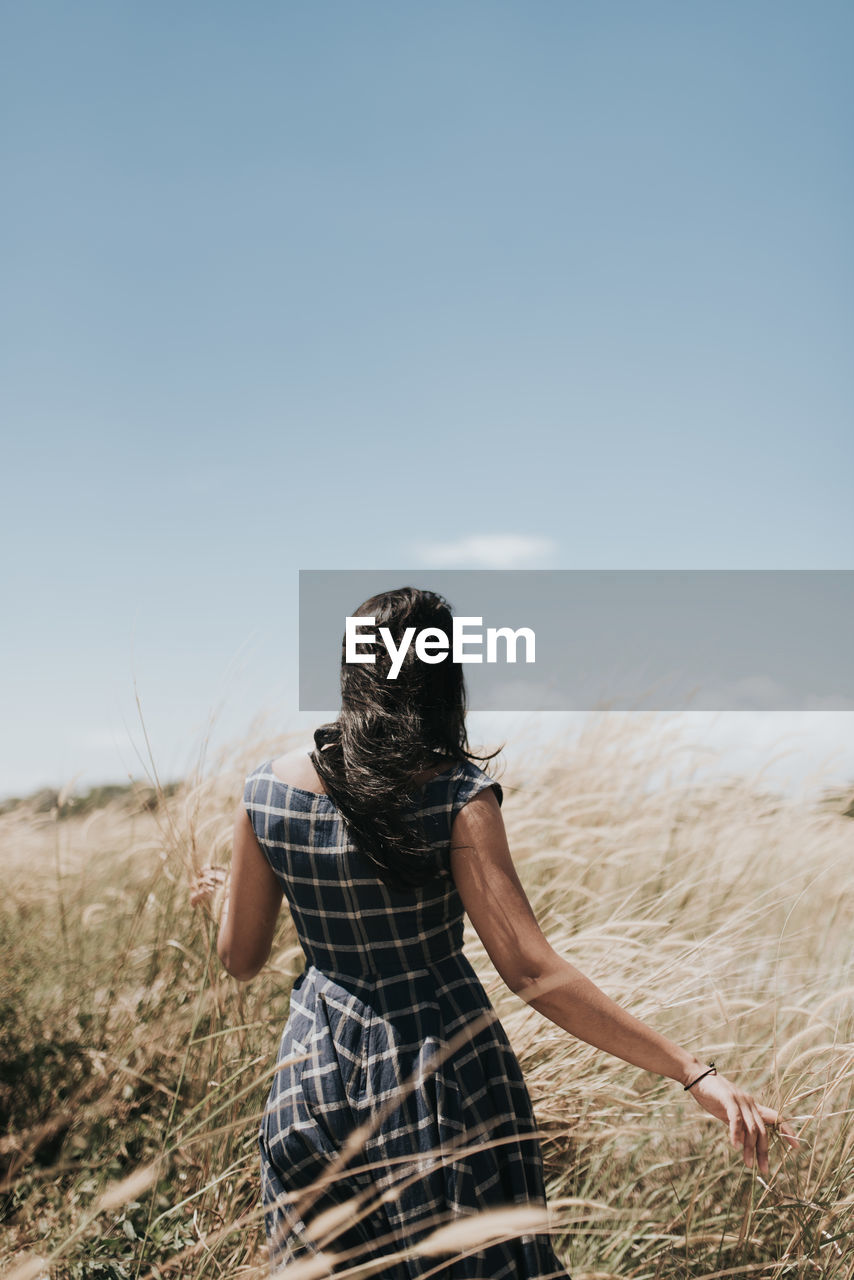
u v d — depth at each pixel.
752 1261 2.19
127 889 3.91
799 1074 2.52
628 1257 2.23
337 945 1.55
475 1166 1.42
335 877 1.53
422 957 1.53
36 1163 2.43
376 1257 1.39
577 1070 2.59
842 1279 2.10
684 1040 2.83
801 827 4.29
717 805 4.47
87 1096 2.59
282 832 1.58
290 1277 1.36
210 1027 2.81
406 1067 1.46
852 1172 2.32
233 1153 2.41
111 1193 1.64
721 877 3.93
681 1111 2.68
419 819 1.49
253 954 1.78
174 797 3.54
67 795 3.80
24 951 3.49
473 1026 1.50
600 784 4.43
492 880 1.48
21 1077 2.65
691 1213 2.17
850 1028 2.81
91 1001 3.11
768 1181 2.25
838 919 3.63
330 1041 1.51
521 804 4.24
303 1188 1.45
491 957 1.49
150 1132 2.48
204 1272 2.03
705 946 2.89
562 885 3.55
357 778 1.48
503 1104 1.49
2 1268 1.94
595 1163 2.44
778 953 3.08
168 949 3.19
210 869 2.88
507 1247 1.40
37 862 4.11
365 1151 1.44
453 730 1.56
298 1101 1.49
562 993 1.46
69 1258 2.02
